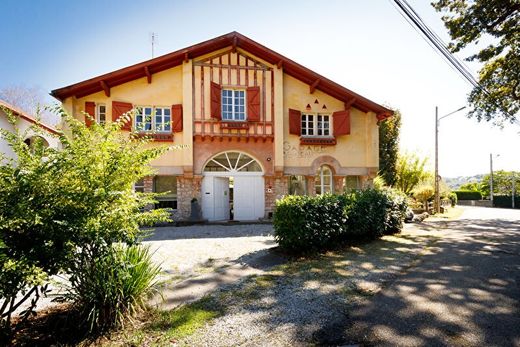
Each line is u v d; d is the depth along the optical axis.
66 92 11.34
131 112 3.69
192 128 12.39
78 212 2.80
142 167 3.45
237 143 12.91
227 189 13.53
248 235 9.33
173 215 12.30
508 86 14.45
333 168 13.99
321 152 13.79
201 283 4.65
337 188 13.94
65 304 3.77
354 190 9.79
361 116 14.41
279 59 13.11
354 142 14.21
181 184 12.41
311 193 13.56
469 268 5.53
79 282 3.14
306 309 3.65
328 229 6.82
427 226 11.98
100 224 2.84
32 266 2.40
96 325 3.07
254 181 13.19
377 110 14.21
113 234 3.04
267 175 13.09
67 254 2.72
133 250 3.71
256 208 13.13
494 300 3.95
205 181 12.77
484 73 14.55
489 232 10.28
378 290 4.34
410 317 3.42
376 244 7.85
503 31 11.95
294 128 13.38
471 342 2.86
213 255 6.57
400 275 5.08
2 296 2.41
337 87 13.52
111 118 11.83
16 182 2.55
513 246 7.68
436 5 12.72
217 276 5.02
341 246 7.41
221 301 3.91
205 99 12.71
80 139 3.21
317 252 6.59
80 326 3.04
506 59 13.48
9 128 7.41
